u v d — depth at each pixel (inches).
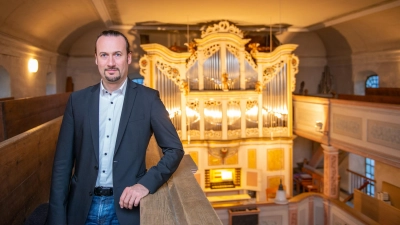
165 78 501.7
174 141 90.0
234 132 513.3
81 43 554.3
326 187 470.0
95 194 89.0
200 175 515.2
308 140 698.2
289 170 532.7
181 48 540.4
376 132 367.2
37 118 246.5
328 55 637.9
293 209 449.1
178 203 72.1
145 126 90.4
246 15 470.9
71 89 575.8
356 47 550.9
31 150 117.7
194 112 508.4
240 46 510.6
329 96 621.9
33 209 119.6
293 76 526.0
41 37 413.4
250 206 439.8
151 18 482.0
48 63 482.0
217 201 502.3
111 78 87.0
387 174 493.0
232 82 513.7
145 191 79.4
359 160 581.9
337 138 444.8
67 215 89.2
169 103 504.1
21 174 107.2
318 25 535.2
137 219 84.8
